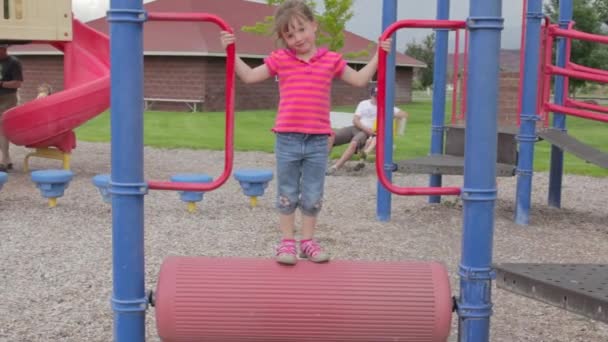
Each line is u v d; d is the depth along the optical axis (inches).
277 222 315.6
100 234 289.6
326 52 142.9
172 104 1133.7
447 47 367.9
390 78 313.3
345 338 130.6
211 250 266.5
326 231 301.9
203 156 557.0
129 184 131.3
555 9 1219.9
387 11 305.6
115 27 128.8
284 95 142.8
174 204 353.7
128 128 130.3
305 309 129.6
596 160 297.9
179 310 129.9
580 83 1371.8
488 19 129.6
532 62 311.4
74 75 469.7
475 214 133.6
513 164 331.3
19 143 430.6
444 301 131.3
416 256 264.7
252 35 1246.9
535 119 318.7
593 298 117.6
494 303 212.2
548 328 192.4
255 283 131.4
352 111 1175.6
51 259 251.8
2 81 450.3
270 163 523.2
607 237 306.2
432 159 336.2
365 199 382.9
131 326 134.1
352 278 132.7
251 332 130.3
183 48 1088.2
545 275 131.0
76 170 467.2
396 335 130.8
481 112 131.6
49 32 432.1
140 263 134.3
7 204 347.3
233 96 134.5
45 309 201.2
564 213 360.5
